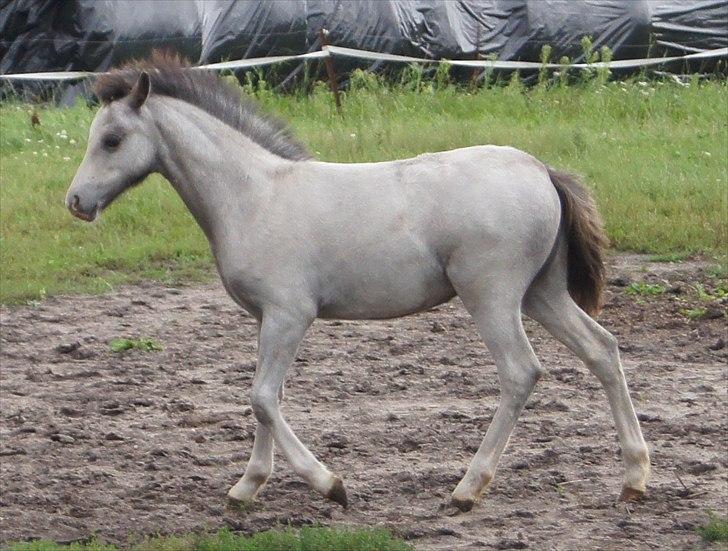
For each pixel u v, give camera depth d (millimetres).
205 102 9758
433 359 14484
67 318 16328
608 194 20391
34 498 9969
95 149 9570
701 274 17625
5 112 25500
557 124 24750
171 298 17297
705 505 9766
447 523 9414
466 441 11453
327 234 9445
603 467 10742
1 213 19938
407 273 9477
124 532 9219
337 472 10656
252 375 13883
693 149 22844
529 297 9953
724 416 12172
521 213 9406
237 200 9609
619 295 16828
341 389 13266
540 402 12641
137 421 12250
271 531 8859
